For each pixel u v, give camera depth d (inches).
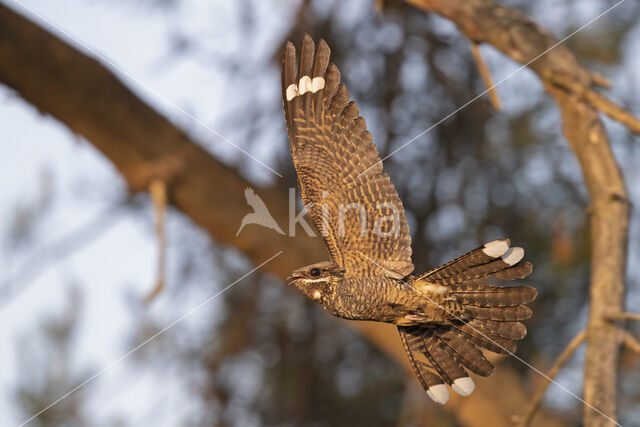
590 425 269.0
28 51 463.2
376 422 516.1
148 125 482.0
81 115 471.2
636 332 448.8
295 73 270.4
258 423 522.0
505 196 508.7
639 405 451.8
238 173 498.6
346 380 527.8
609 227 308.2
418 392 478.0
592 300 291.6
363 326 481.1
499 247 249.6
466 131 519.2
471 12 380.8
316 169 259.4
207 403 517.3
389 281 248.2
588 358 279.9
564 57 360.8
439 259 503.8
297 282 253.3
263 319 522.3
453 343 261.4
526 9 482.6
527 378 513.3
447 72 520.4
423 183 519.5
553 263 473.4
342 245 252.8
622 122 311.7
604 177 319.9
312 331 524.7
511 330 253.1
